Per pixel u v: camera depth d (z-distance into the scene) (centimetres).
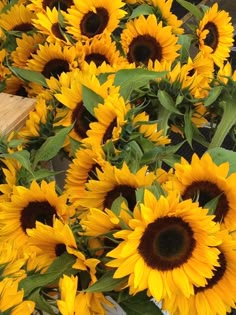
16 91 118
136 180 74
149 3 125
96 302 70
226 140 171
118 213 71
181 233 66
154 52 115
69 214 81
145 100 101
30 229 74
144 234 66
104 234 70
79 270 71
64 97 93
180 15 313
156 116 104
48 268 71
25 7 126
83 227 74
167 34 113
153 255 65
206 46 118
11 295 59
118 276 65
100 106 86
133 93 99
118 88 90
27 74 108
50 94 100
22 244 81
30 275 69
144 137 90
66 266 71
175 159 87
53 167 110
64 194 83
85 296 68
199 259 65
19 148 90
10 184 86
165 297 65
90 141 87
